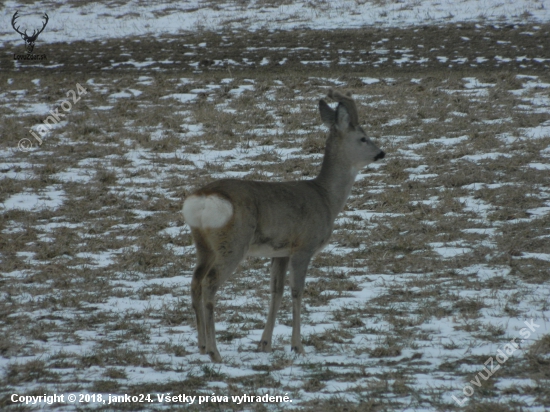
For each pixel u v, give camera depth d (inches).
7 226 1380.4
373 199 1517.0
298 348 804.0
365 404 620.4
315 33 3575.3
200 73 2920.8
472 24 3531.0
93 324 902.4
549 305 945.5
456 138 1909.4
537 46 3154.5
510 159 1695.4
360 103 2249.0
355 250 1241.4
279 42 3459.6
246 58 3211.1
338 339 839.1
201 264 778.8
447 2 3902.6
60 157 1845.5
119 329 884.0
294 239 826.2
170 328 891.4
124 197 1551.4
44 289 1043.9
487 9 3740.2
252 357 785.6
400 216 1401.3
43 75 2935.5
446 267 1134.4
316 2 4119.1
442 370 730.2
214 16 4001.0
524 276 1077.1
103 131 2069.4
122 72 3002.0
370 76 2689.5
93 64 3193.9
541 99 2209.6
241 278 1115.9
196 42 3540.8
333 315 944.9
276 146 1905.8
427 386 675.4
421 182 1598.2
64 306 975.6
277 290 829.2
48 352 786.2
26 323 895.1
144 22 3951.8
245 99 2330.2
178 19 3981.3
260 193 799.1
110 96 2456.9
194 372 727.1
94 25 3932.1
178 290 1058.7
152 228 1370.6
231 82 2586.1
